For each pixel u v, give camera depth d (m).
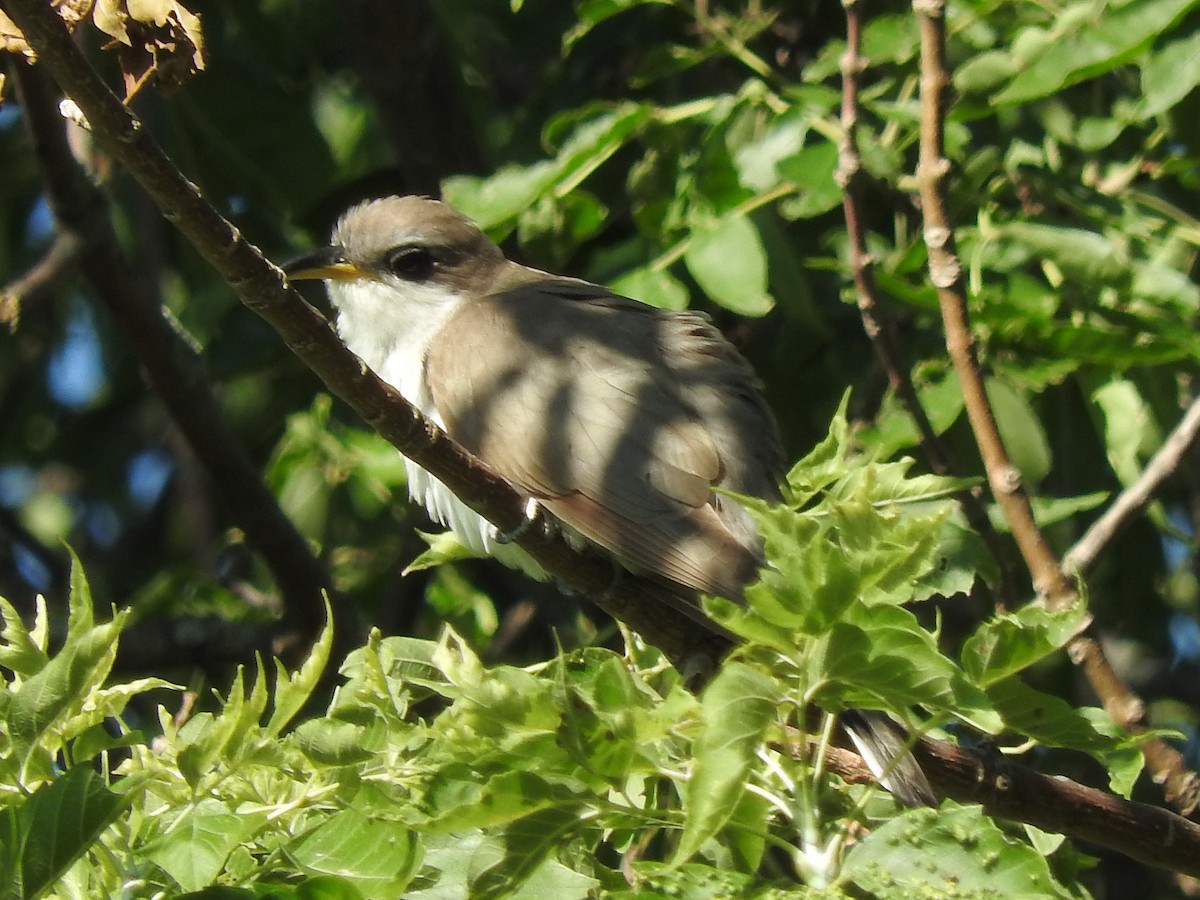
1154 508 11.84
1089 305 10.34
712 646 8.70
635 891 6.25
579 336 10.51
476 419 10.29
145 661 12.88
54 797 5.91
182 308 14.76
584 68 13.54
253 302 6.88
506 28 14.03
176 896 5.97
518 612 13.88
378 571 14.30
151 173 6.46
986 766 7.69
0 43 6.39
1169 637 14.55
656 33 13.58
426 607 13.80
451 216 12.13
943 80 8.88
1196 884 12.95
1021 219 10.55
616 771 6.36
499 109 15.45
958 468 9.38
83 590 6.43
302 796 6.52
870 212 12.27
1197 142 10.64
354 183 14.54
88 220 11.89
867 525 6.06
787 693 6.21
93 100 6.23
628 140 11.23
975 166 10.71
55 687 6.29
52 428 16.61
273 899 6.14
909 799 7.18
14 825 5.88
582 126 10.64
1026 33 9.91
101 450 16.28
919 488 7.74
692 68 13.27
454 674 6.30
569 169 10.61
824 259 11.03
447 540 9.40
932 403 9.79
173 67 6.64
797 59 13.53
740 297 9.63
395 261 11.85
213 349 12.96
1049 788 7.72
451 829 6.32
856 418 11.53
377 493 13.24
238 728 6.35
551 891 6.66
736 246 9.74
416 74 14.01
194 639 12.94
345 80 15.30
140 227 14.43
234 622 13.09
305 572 12.84
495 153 14.48
